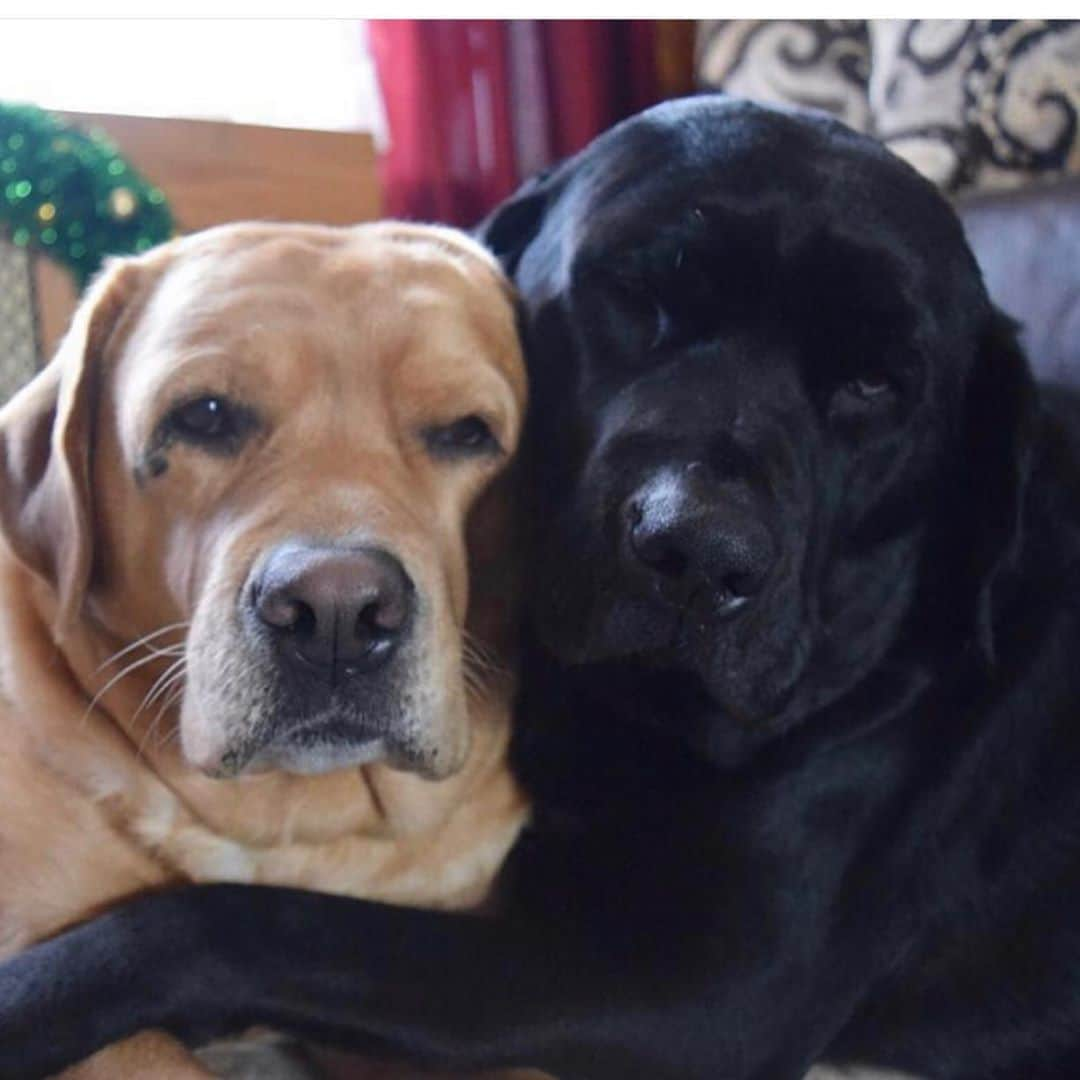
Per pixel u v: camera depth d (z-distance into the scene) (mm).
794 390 517
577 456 530
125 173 888
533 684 565
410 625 457
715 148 532
